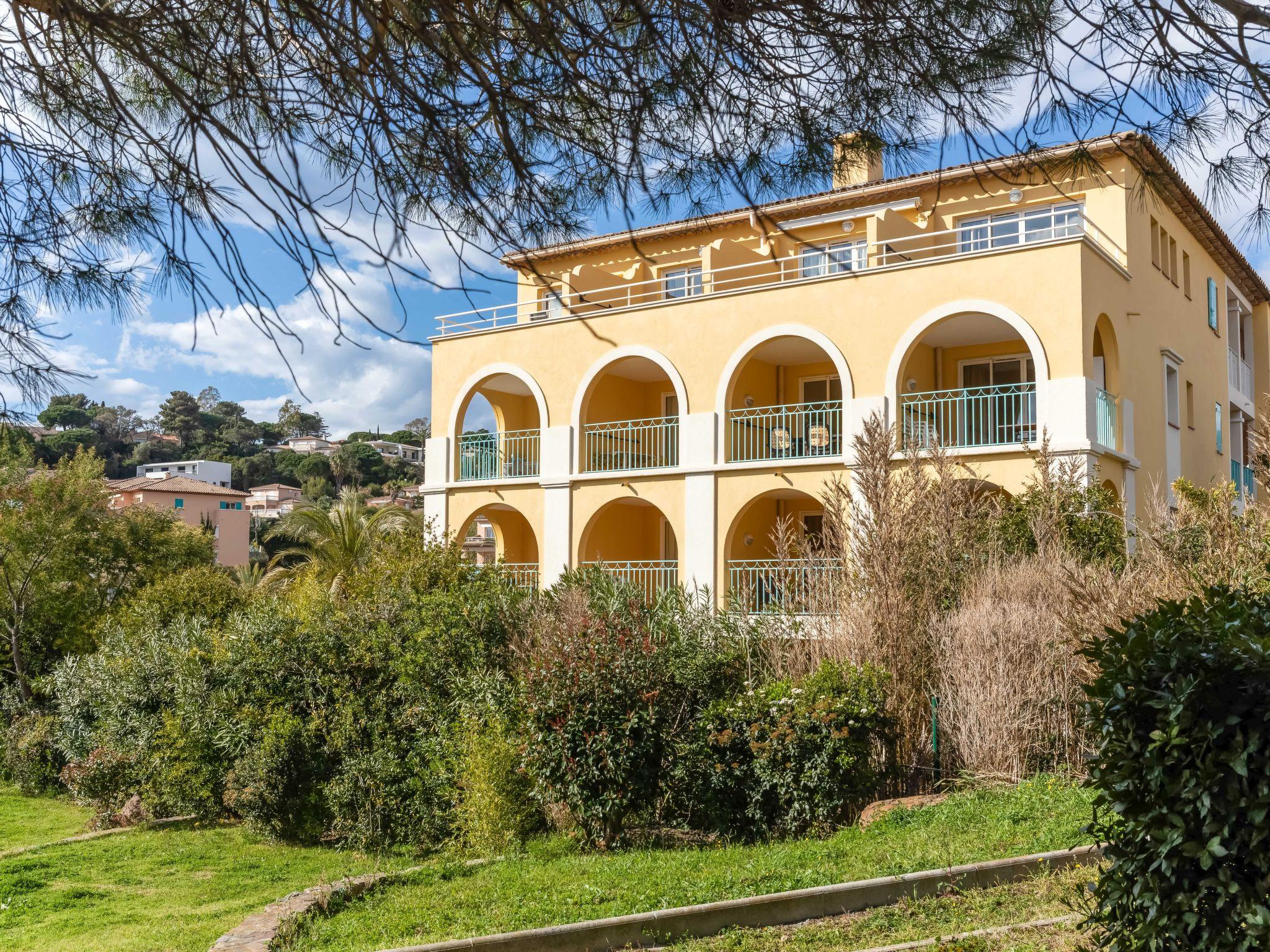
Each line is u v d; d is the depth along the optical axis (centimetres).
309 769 1242
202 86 306
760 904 706
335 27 285
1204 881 399
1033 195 1705
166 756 1417
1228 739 400
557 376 2175
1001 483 1638
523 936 680
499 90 314
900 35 318
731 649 1198
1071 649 1027
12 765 1777
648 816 1066
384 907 851
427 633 1274
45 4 280
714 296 1981
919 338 1753
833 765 973
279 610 1427
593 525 2198
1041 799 914
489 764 1073
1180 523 1083
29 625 2175
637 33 315
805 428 2194
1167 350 2045
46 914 951
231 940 765
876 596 1168
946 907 688
